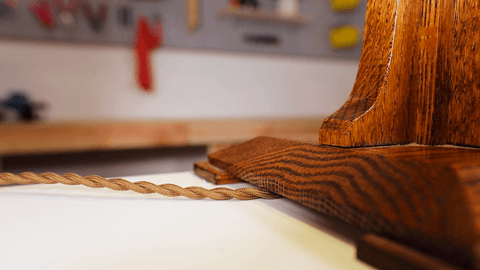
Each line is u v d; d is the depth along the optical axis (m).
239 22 2.48
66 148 1.69
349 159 0.25
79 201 0.33
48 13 1.95
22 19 1.92
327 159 0.27
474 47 0.27
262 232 0.25
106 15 2.10
